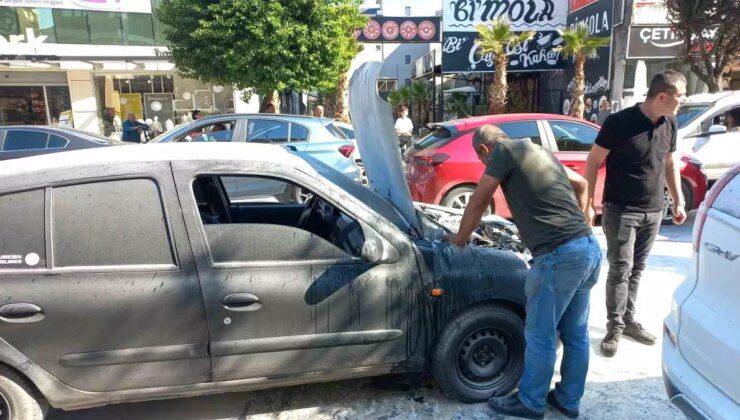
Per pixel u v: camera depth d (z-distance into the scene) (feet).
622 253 10.96
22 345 7.52
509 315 9.52
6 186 7.67
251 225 8.42
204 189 11.01
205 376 8.26
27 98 55.21
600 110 43.14
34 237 7.64
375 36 60.44
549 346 8.63
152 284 7.88
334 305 8.55
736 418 6.30
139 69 54.80
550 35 56.85
